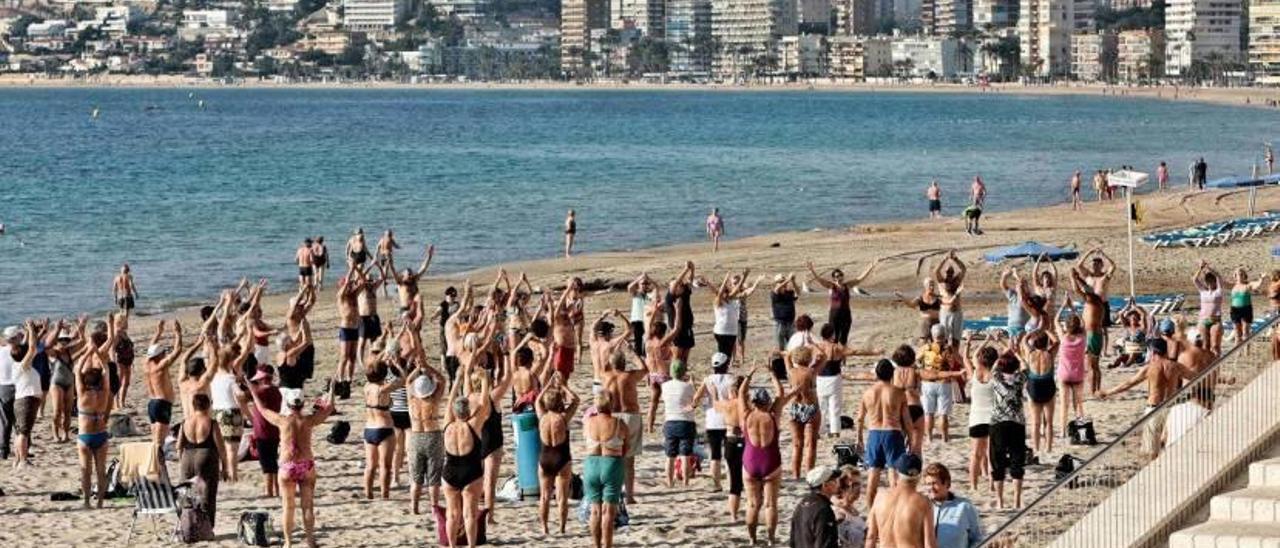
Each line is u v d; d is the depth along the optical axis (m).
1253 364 24.73
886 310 57.88
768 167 151.62
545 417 27.95
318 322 57.88
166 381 32.25
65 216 105.44
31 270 78.94
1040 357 32.62
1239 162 156.00
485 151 185.00
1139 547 22.44
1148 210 96.12
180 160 169.75
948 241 79.94
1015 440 28.56
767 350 49.22
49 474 33.56
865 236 85.12
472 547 26.75
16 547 27.88
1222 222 80.19
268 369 31.39
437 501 28.61
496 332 36.97
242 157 174.62
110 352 35.91
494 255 83.94
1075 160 160.62
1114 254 70.12
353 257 65.94
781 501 29.66
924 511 21.14
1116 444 22.70
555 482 29.94
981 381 29.62
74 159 172.25
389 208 110.50
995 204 112.38
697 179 135.75
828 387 34.12
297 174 146.12
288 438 26.91
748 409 26.94
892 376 27.56
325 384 43.88
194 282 74.94
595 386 31.28
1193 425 23.09
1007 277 43.09
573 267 74.00
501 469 33.06
